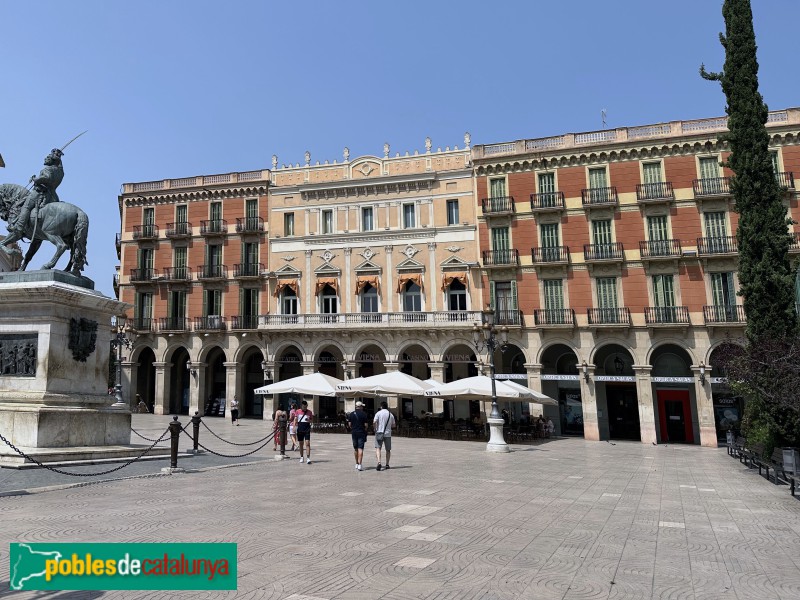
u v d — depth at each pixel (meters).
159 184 51.25
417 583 6.37
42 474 13.23
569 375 40.16
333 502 11.38
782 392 18.20
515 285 42.06
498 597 6.00
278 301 47.28
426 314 43.25
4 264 20.44
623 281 40.19
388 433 17.69
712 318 37.88
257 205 48.91
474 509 11.04
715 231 39.09
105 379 17.50
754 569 7.32
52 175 18.17
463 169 44.75
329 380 34.78
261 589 6.06
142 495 11.51
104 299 17.11
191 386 47.66
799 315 22.22
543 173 42.81
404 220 46.00
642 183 40.66
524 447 29.34
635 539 8.88
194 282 48.88
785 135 38.16
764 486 15.95
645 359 38.84
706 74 25.61
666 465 22.28
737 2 25.42
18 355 15.73
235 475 15.20
